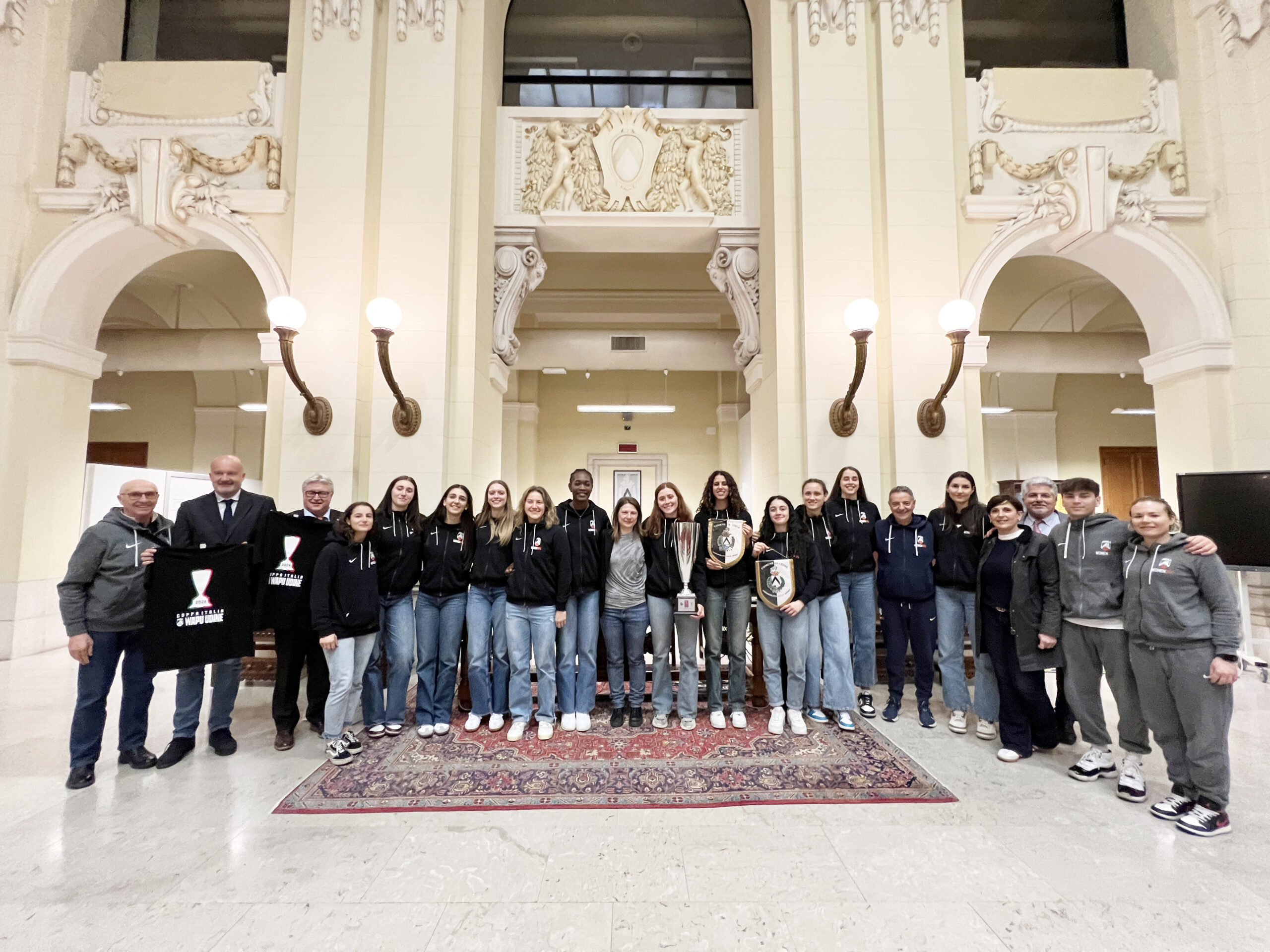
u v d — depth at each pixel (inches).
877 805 91.9
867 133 188.2
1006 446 361.4
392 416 176.9
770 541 129.8
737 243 208.2
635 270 304.7
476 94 193.2
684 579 125.3
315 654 125.7
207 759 110.9
